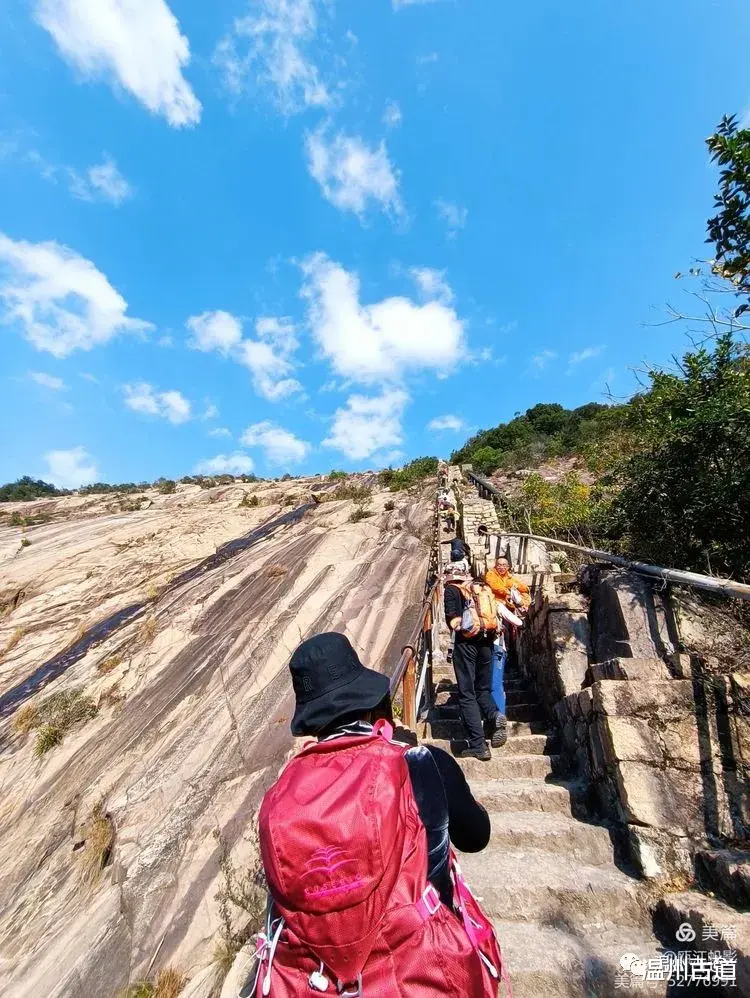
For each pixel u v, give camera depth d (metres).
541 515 12.39
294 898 1.33
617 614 4.29
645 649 3.96
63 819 8.93
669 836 3.13
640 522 5.69
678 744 3.33
